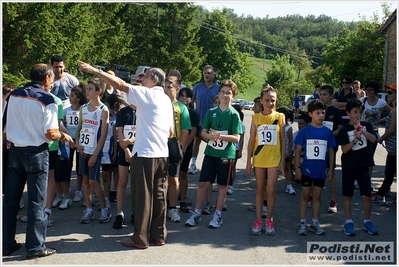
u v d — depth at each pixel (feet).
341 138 18.40
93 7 87.97
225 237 17.61
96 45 83.76
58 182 21.72
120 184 18.51
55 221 19.30
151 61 131.13
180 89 22.00
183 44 133.49
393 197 22.56
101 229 18.33
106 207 19.33
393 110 21.39
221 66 174.91
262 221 19.72
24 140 15.28
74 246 16.37
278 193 24.59
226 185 18.86
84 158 19.02
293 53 288.10
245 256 15.64
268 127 17.98
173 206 19.76
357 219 20.11
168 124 16.69
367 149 18.21
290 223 19.51
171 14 132.46
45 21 61.72
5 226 15.60
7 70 61.67
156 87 16.76
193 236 17.67
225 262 15.06
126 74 112.78
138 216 16.19
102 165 20.74
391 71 100.32
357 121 18.01
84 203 21.81
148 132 16.20
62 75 23.50
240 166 32.42
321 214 20.89
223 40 172.96
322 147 17.92
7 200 15.66
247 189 25.49
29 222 15.24
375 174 29.58
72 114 21.48
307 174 17.90
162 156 16.40
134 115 18.34
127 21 133.59
